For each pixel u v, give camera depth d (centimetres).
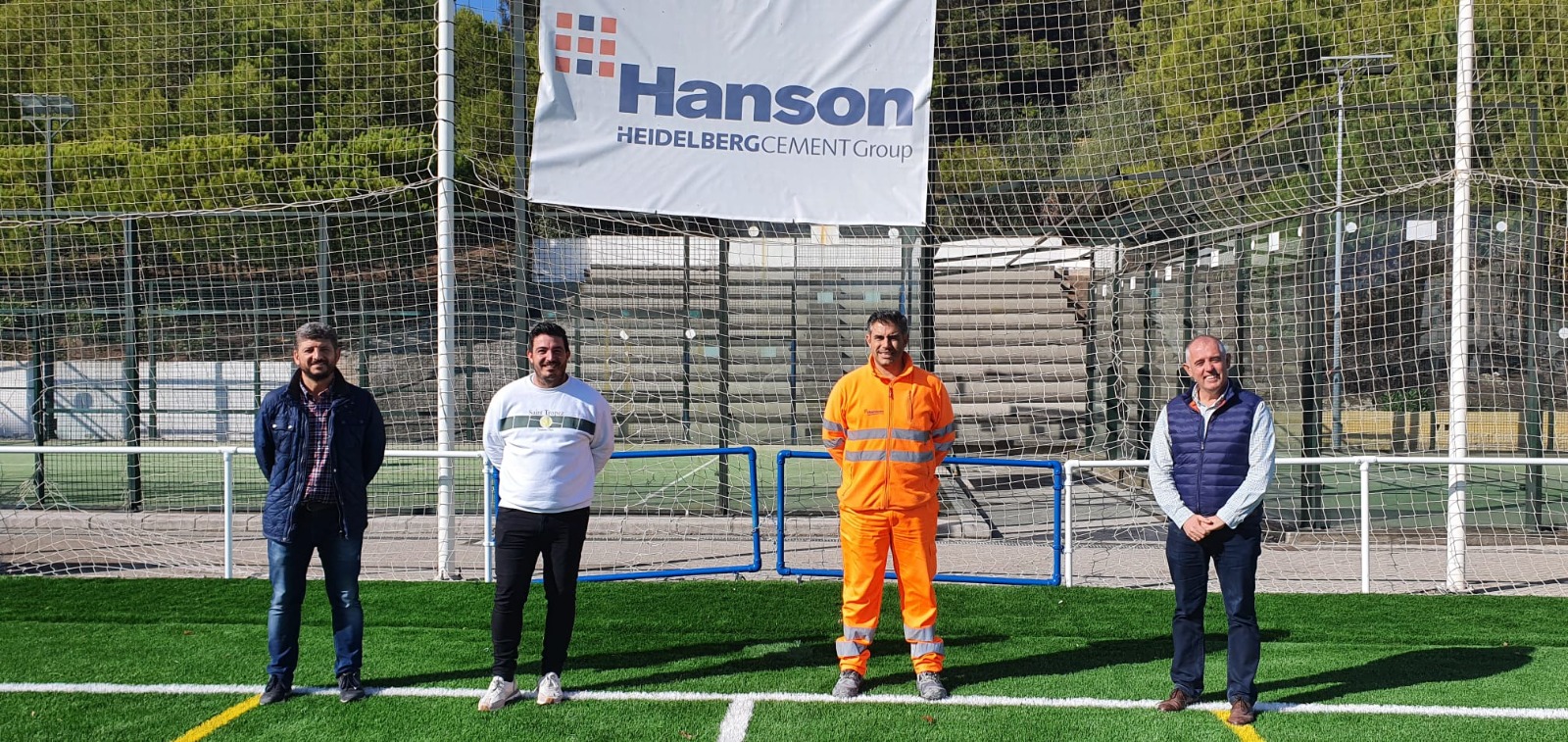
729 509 933
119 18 941
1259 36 1002
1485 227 883
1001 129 1073
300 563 436
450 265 679
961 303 1315
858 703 440
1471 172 677
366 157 990
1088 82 1060
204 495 1030
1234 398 415
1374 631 556
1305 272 910
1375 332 932
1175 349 1055
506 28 921
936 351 1302
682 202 703
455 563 717
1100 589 650
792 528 869
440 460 674
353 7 954
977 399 1276
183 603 602
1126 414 1157
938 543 820
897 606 606
